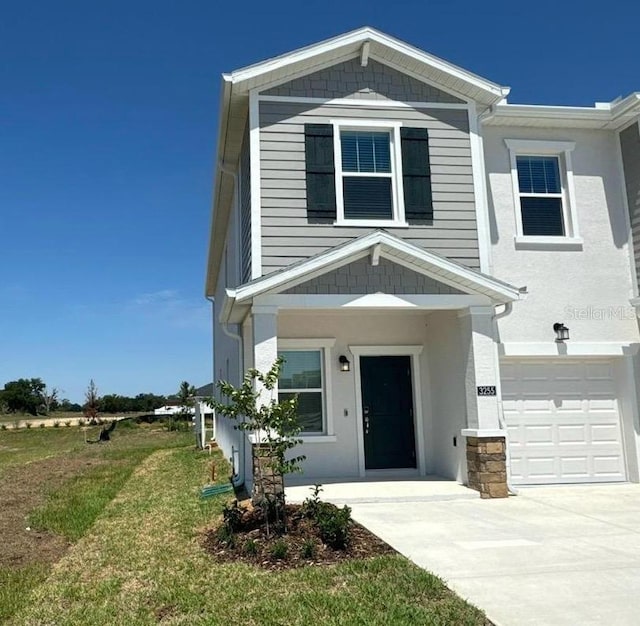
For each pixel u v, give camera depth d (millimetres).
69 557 7645
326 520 7164
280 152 10797
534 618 4891
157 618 5352
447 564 6316
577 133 12453
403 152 11172
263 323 9812
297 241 10578
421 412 12414
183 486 12852
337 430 12164
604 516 8672
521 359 11773
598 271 12023
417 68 11391
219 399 20844
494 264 11766
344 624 4871
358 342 12430
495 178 12062
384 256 10242
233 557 6918
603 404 11977
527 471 11578
